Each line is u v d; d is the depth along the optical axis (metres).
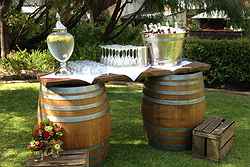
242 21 6.90
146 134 4.32
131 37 8.96
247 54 6.82
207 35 8.77
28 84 7.04
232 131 4.13
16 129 4.71
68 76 3.49
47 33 9.03
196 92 3.98
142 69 3.83
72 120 3.38
